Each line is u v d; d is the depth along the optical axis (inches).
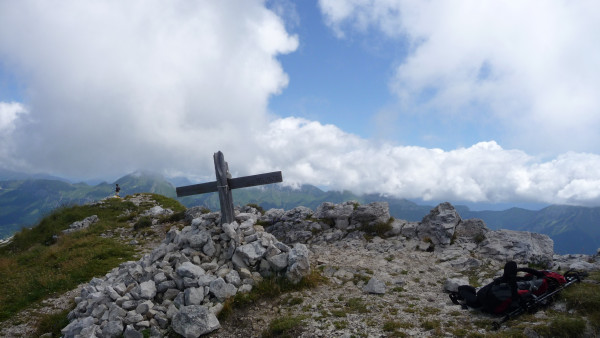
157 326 326.0
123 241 897.5
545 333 239.3
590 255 482.0
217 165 483.8
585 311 261.9
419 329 277.3
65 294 512.4
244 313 344.5
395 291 386.0
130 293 363.3
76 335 318.7
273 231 741.3
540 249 512.7
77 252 746.2
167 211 1250.0
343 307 339.6
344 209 713.6
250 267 411.8
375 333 273.7
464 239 571.2
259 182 472.7
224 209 478.3
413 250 564.7
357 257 543.2
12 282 589.0
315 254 579.2
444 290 387.9
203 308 325.4
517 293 283.9
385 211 676.1
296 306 349.4
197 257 419.5
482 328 270.4
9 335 390.3
